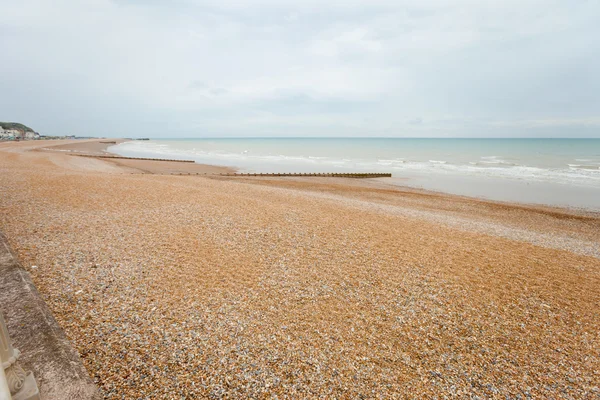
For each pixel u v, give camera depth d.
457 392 4.08
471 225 14.16
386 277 7.44
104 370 3.83
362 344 4.93
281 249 8.78
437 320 5.78
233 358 4.32
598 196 24.31
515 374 4.51
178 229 9.86
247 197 15.87
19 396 2.75
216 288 6.30
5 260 6.12
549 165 45.59
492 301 6.66
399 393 3.98
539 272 8.49
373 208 16.05
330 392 3.89
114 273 6.54
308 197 17.81
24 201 11.63
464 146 109.00
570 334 5.64
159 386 3.69
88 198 13.07
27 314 4.36
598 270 9.05
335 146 117.81
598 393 4.25
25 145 62.22
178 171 37.19
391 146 115.00
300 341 4.85
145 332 4.69
